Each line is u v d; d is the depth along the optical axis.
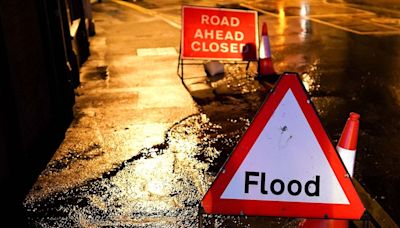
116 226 4.30
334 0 18.23
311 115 3.27
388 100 7.54
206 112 7.07
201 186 4.95
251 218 4.38
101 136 6.25
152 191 4.87
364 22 13.71
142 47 11.41
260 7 17.03
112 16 15.88
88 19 12.55
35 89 5.77
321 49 10.76
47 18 6.23
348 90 8.01
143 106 7.37
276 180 3.33
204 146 5.92
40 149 5.79
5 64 4.88
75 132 6.38
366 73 8.95
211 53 8.74
